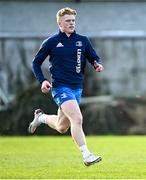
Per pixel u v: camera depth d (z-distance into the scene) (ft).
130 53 226.79
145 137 155.43
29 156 94.48
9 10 248.52
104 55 225.76
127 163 82.74
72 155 96.58
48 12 248.73
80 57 68.28
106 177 67.31
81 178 66.69
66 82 67.36
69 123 70.13
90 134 173.58
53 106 172.14
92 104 176.76
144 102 177.47
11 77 217.77
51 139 145.59
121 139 144.15
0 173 71.31
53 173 71.41
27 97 174.09
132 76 223.51
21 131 172.55
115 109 175.42
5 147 115.85
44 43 68.39
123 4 255.91
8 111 173.47
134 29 242.78
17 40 223.30
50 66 68.49
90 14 248.73
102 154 98.53
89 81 201.87
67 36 68.08
